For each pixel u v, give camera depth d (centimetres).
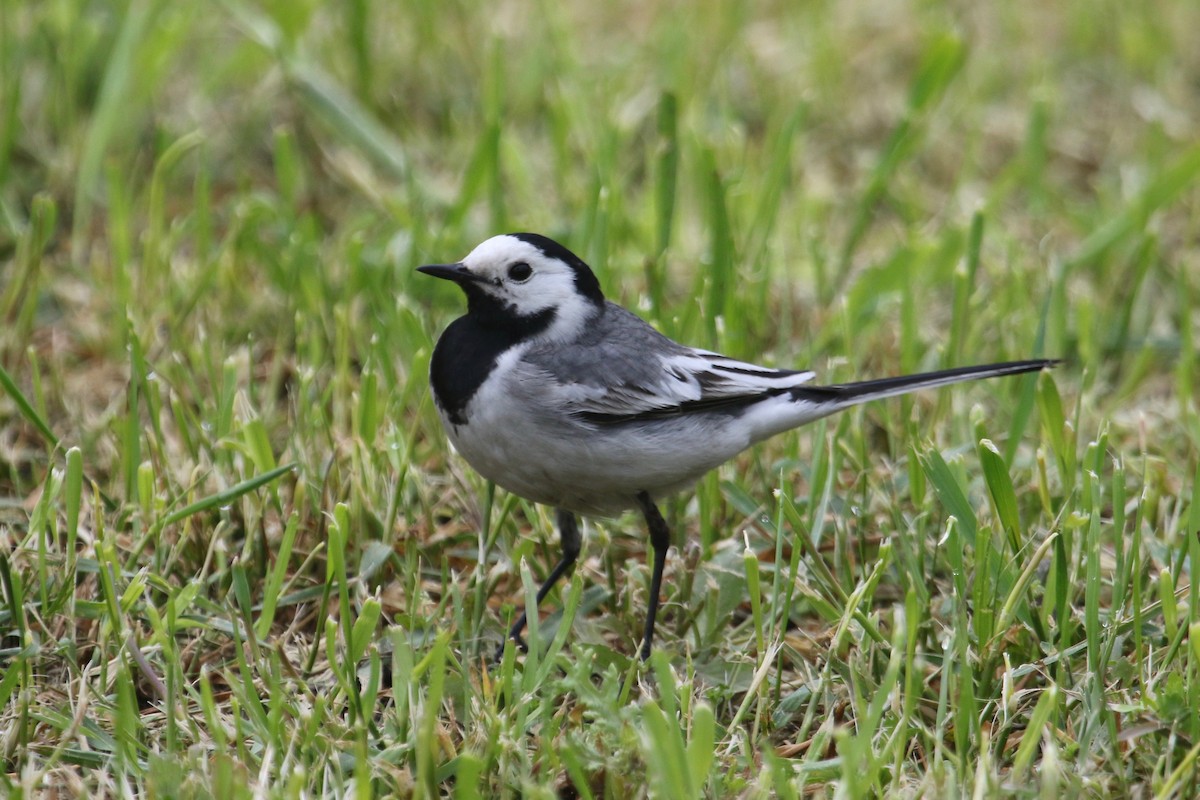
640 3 1898
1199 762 734
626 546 1038
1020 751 737
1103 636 850
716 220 1146
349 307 1215
